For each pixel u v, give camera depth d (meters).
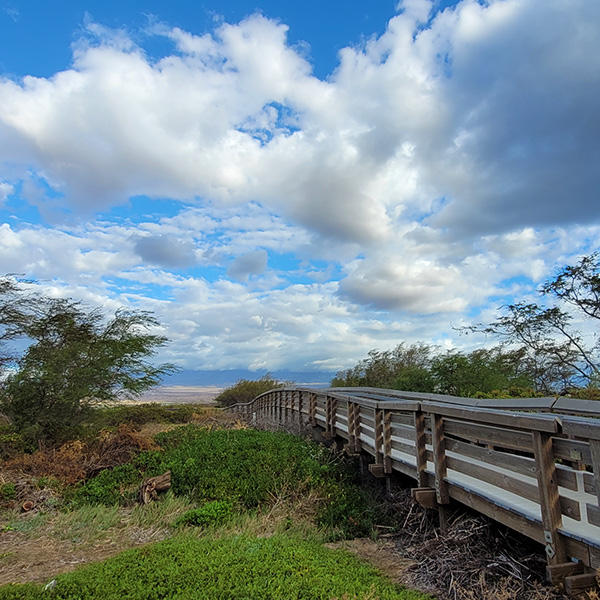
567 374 15.75
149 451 12.10
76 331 17.00
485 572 4.68
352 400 10.05
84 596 4.33
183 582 4.50
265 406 23.09
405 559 5.75
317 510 7.77
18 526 7.32
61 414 13.86
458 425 5.75
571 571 3.86
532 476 4.34
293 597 4.10
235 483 8.95
